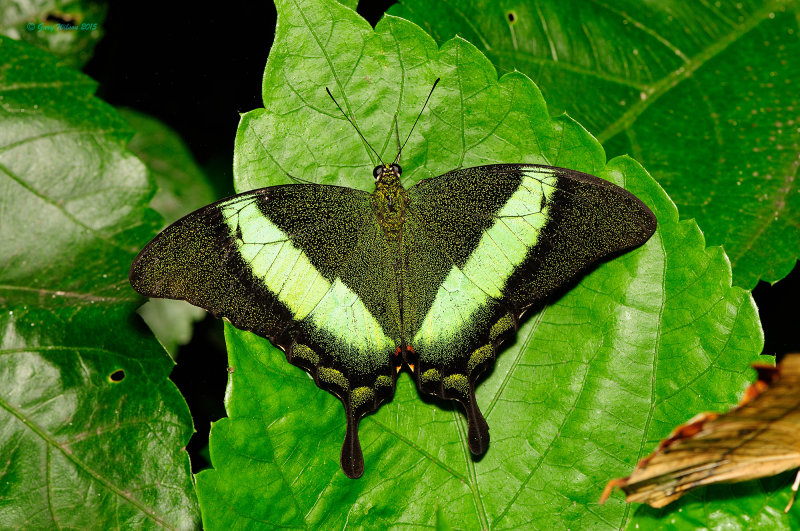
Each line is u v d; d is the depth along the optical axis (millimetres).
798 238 494
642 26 508
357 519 488
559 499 489
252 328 490
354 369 492
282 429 486
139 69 518
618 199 486
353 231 500
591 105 505
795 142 500
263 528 482
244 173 493
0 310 493
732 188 498
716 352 485
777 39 507
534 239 492
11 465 491
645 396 488
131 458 494
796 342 497
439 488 490
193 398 520
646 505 486
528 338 494
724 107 503
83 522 491
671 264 487
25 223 494
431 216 499
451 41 490
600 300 490
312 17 489
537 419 491
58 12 514
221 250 492
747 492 482
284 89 491
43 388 493
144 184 498
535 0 507
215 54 516
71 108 496
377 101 493
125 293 497
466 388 491
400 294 497
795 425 450
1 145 493
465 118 494
